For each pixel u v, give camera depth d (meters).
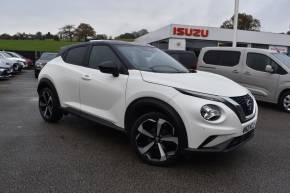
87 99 5.50
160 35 32.72
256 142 5.85
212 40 29.48
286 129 7.05
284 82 9.27
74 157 4.77
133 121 4.74
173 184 3.95
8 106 8.87
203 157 4.87
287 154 5.21
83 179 4.02
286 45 30.95
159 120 4.34
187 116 4.05
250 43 30.33
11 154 4.82
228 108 4.06
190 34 28.78
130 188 3.82
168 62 5.55
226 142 4.07
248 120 4.36
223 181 4.08
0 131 6.09
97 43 5.70
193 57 11.99
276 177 4.25
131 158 4.77
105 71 4.87
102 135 5.94
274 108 9.87
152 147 4.50
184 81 4.38
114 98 4.95
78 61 5.93
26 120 7.02
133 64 4.96
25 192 3.65
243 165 4.64
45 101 6.72
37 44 74.69
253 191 3.83
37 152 4.94
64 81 6.00
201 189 3.84
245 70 10.14
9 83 16.23
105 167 4.41
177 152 4.22
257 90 9.91
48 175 4.11
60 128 6.36
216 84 4.50
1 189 3.71
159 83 4.39
